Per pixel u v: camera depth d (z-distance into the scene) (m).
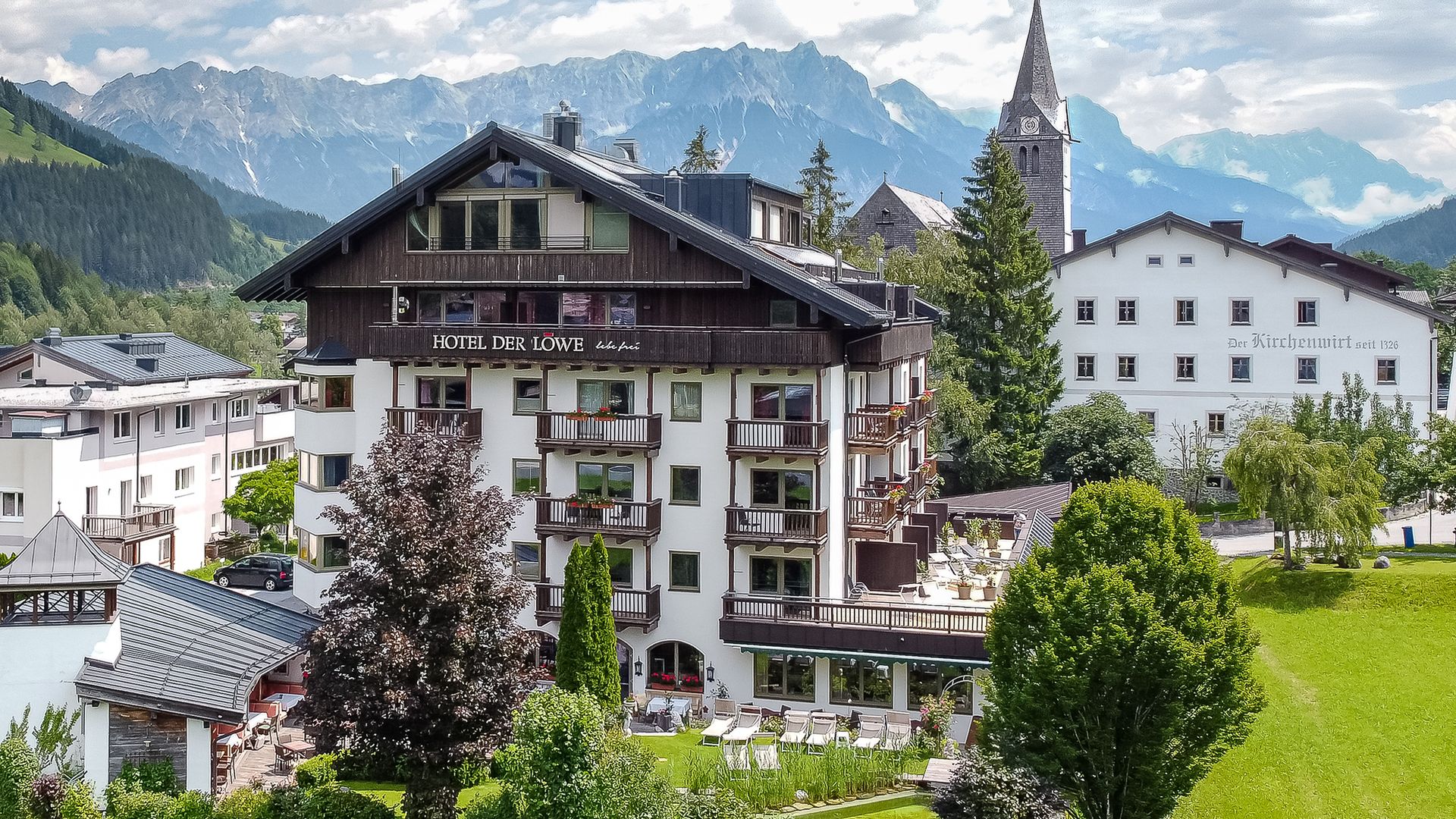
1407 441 66.56
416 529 26.88
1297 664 43.47
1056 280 79.31
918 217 114.75
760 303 40.72
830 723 36.69
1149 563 28.36
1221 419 76.50
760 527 40.03
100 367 69.62
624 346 40.09
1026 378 75.19
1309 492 51.41
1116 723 27.47
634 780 25.52
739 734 35.66
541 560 42.44
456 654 27.09
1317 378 74.69
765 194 48.06
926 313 53.03
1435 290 146.38
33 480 56.88
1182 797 32.47
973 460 71.62
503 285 42.28
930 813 30.16
